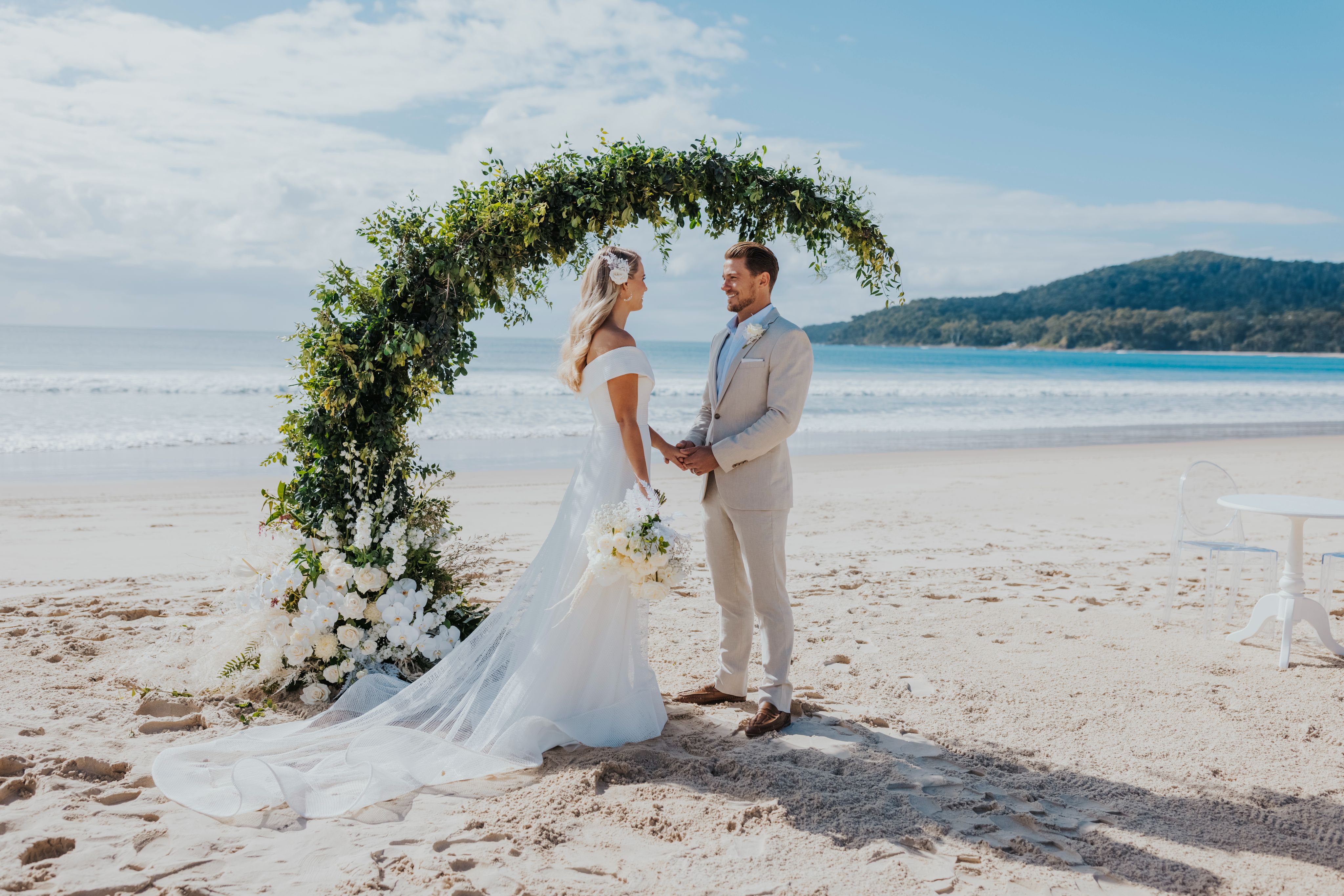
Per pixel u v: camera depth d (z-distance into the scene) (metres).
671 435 18.83
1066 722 3.73
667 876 2.40
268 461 4.29
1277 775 3.21
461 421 19.41
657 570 3.31
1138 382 44.72
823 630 5.14
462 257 3.95
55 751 3.11
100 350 45.12
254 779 2.91
